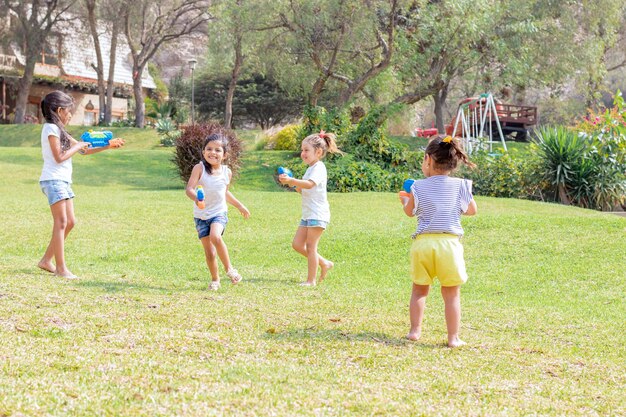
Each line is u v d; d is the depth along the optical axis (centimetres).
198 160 1741
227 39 2847
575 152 1839
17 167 1992
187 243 980
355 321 486
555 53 2720
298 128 2664
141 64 3916
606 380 367
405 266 845
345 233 1016
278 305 537
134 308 470
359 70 2541
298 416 269
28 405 262
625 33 3638
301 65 2573
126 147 3306
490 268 817
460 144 451
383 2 2261
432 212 442
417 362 378
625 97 4197
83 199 1416
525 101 4156
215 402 279
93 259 848
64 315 425
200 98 4981
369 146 2111
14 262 741
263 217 1195
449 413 288
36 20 3838
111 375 308
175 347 369
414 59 2311
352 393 306
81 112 4731
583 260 829
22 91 3900
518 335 482
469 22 2145
